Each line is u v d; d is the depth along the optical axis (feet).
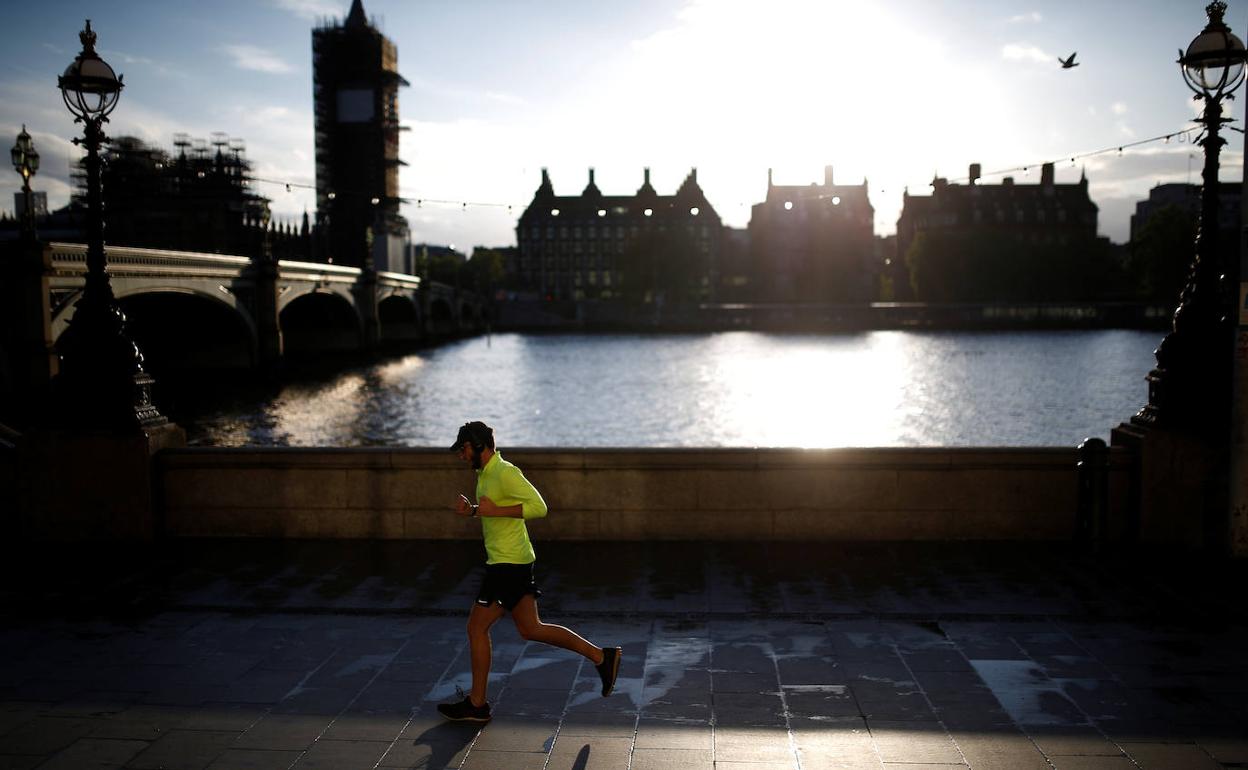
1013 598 27.89
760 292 627.46
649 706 20.47
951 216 590.55
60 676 22.33
